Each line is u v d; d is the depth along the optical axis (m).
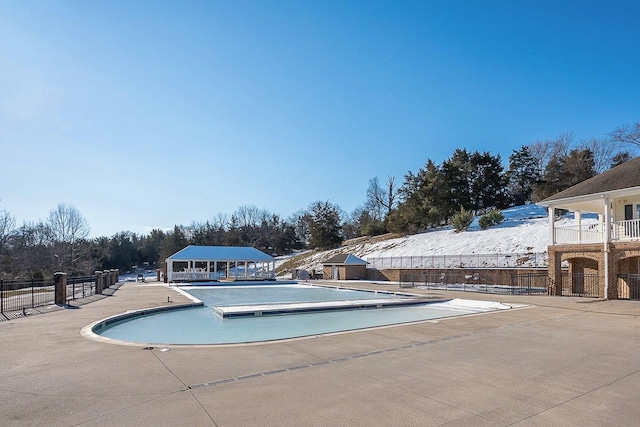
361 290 26.16
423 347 7.76
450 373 5.94
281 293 25.88
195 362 6.58
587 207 22.77
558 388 5.23
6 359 6.84
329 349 7.57
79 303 17.08
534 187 51.53
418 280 32.88
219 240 77.50
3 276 45.38
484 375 5.83
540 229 34.44
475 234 38.72
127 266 82.69
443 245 38.53
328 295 24.36
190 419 4.20
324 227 62.94
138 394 5.00
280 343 8.13
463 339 8.58
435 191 47.84
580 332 9.47
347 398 4.85
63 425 4.09
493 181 50.41
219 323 13.21
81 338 8.73
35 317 12.42
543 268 25.31
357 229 78.19
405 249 41.59
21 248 53.66
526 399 4.82
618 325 10.51
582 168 47.75
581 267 21.23
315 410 4.46
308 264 54.25
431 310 16.52
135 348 7.68
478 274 28.34
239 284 33.69
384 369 6.16
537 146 62.03
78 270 52.69
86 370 6.11
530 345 7.96
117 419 4.21
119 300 18.56
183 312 15.78
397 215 50.56
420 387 5.27
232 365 6.39
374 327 10.16
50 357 6.96
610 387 5.27
